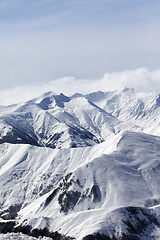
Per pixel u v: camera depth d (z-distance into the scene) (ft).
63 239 365.81
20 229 418.10
